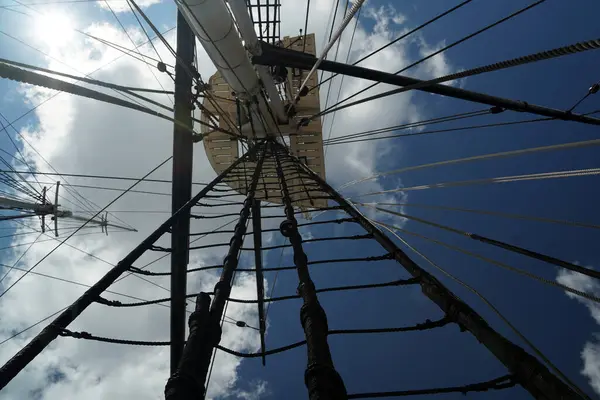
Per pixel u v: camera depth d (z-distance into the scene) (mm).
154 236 7406
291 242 7949
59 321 4629
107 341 4789
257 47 8805
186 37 11906
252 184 12102
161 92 8727
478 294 5121
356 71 8344
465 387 3668
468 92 8188
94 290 5309
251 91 13336
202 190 9828
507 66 4418
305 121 16750
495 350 3807
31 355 3994
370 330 4867
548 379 3072
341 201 10797
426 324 4875
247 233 8359
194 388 3451
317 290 5828
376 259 7086
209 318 4785
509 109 8570
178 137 12023
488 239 5523
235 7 8086
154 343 5109
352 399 3805
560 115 8117
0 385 3471
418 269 6109
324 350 4051
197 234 8766
